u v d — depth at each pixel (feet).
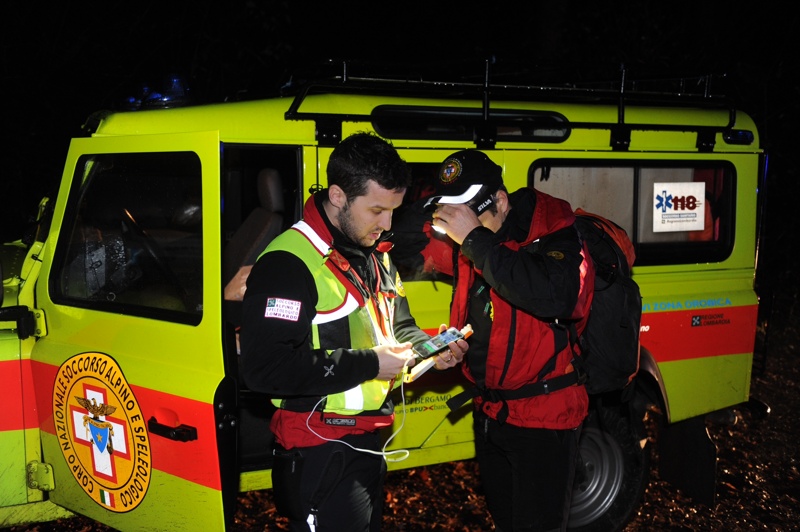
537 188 12.57
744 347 14.47
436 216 8.83
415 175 11.84
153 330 9.16
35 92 25.99
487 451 10.15
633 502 13.30
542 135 12.71
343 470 8.11
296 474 8.07
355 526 8.21
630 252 10.19
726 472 16.62
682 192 13.78
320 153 10.95
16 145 25.59
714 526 14.25
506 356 9.14
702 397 14.10
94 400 9.59
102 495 9.71
